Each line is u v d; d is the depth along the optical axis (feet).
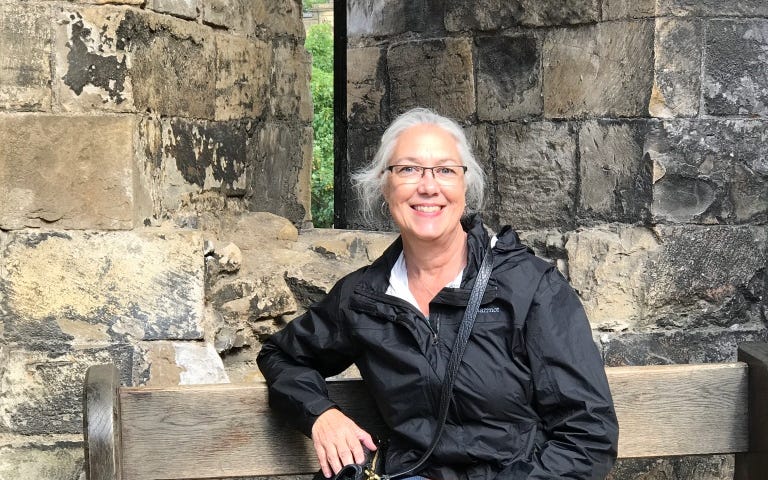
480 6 12.43
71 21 8.91
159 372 9.21
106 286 9.15
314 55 27.76
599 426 6.45
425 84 13.24
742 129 11.09
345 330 7.18
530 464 6.45
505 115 12.29
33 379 9.08
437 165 6.99
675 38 10.85
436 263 7.10
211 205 10.97
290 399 7.16
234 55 11.32
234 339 10.32
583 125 11.54
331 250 11.94
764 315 11.40
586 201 11.57
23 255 9.05
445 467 6.80
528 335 6.63
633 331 11.18
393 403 6.89
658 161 10.94
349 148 14.44
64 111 8.99
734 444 7.82
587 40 11.43
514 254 6.89
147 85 9.41
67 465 9.09
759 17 11.00
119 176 9.07
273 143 12.61
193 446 7.43
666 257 11.07
